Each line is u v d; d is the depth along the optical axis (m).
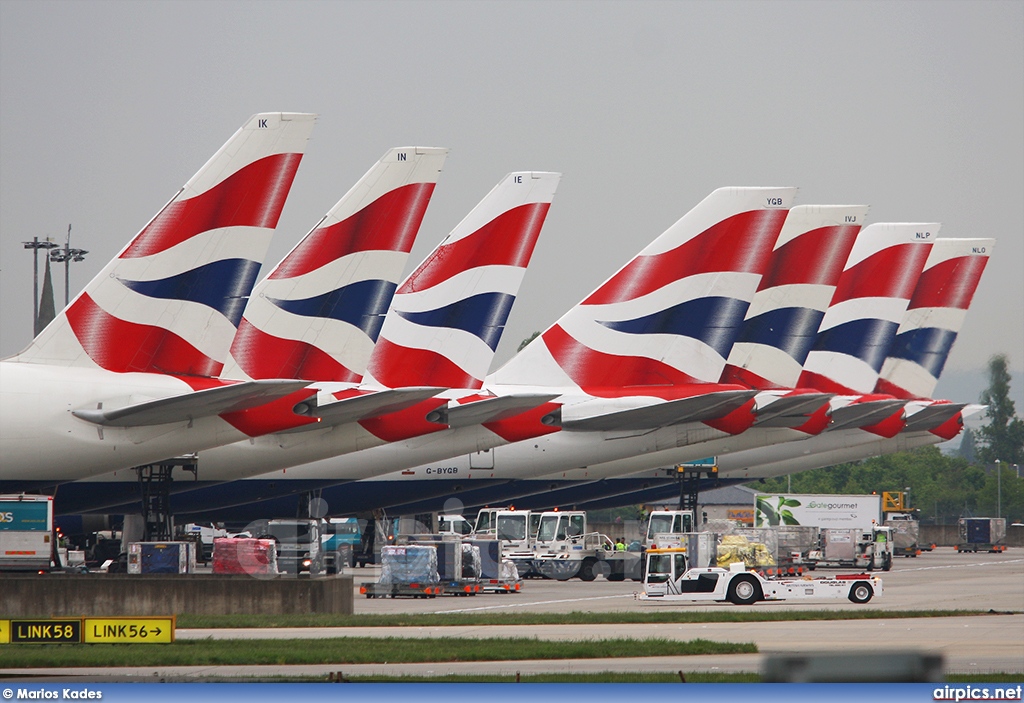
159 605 143.62
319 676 93.56
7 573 163.38
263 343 184.00
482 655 105.94
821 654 83.19
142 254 164.12
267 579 144.62
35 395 160.38
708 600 172.00
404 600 182.75
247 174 165.62
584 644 112.88
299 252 185.38
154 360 164.75
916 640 122.50
